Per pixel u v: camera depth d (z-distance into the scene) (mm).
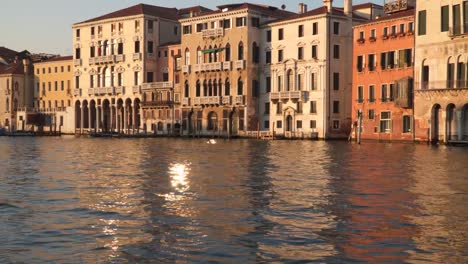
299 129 74875
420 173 24453
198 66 84750
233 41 80938
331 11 72438
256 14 79938
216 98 82250
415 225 13086
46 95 109125
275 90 78188
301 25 74812
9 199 16938
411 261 10203
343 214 14414
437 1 54062
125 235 12117
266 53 79688
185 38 87250
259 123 80562
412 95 58531
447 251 10844
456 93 52250
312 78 73625
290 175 23781
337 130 72938
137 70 93000
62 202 16344
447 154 37938
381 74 63188
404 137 59625
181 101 87438
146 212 14727
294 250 10953
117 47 95812
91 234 12203
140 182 21203
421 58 55750
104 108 98750
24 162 31734
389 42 62344
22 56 123625
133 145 56219
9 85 111250
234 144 58062
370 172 25000
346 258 10406
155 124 91062
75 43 101812
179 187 19672
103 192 18422
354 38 66500
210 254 10664
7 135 102125
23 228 12797
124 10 97812
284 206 15625
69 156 37469
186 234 12211
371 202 16281
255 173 24703
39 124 107688
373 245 11297
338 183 20797
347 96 73812
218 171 25734
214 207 15484
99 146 54219
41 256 10531
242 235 12133
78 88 101750
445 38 53406
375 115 63594
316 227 12898
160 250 10922
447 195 17656
